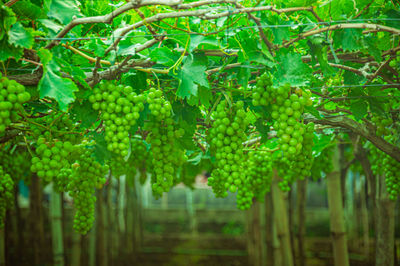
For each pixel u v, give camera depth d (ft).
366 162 13.50
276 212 17.57
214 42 6.68
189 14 5.90
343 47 6.79
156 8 6.86
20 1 5.71
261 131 8.00
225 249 31.12
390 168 10.24
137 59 7.02
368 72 8.50
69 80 5.89
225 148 7.09
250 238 25.22
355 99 8.41
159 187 7.46
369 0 6.72
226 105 7.27
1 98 5.53
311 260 25.76
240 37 6.84
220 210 39.04
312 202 39.52
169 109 7.00
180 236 35.88
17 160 12.48
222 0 5.85
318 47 6.89
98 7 8.11
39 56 5.78
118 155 7.48
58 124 7.52
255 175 10.65
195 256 28.66
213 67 7.80
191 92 6.69
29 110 8.40
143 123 7.19
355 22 6.90
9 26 5.50
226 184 7.10
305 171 8.10
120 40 6.81
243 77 6.85
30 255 25.54
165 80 7.35
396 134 9.65
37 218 23.27
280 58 6.66
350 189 30.96
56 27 6.12
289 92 6.84
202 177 46.42
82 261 22.13
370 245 27.89
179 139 7.84
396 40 7.53
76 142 7.93
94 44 6.61
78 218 9.02
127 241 25.32
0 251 17.22
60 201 19.25
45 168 6.56
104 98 6.50
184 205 42.88
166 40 7.23
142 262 26.61
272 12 6.71
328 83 9.47
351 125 8.68
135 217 26.68
